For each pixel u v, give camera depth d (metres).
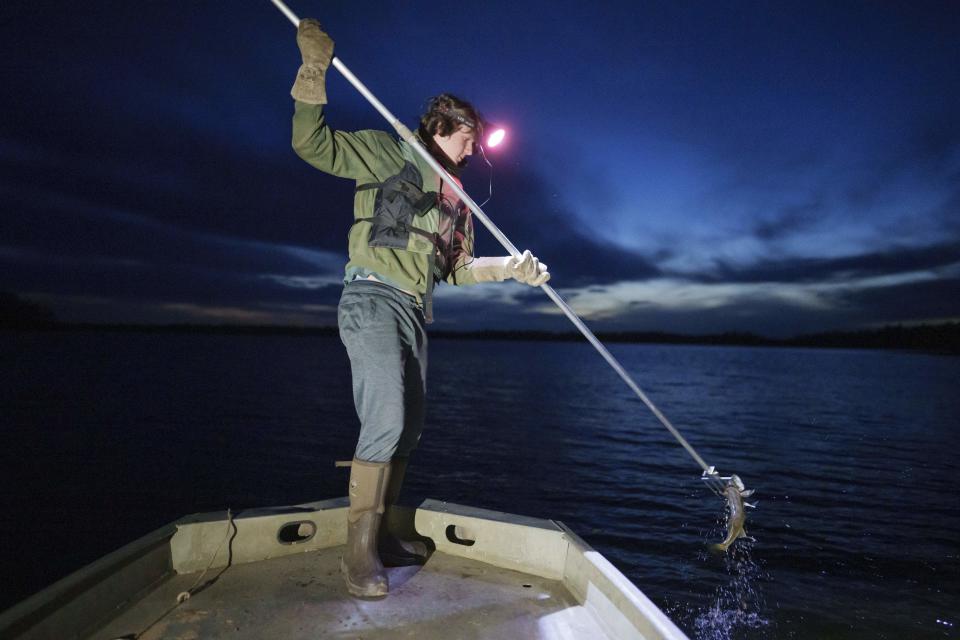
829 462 20.97
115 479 18.55
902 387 66.62
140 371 71.50
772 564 9.84
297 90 1.71
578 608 1.83
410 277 1.98
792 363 149.25
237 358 114.44
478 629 1.68
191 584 1.89
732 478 2.30
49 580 10.49
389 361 1.86
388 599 1.84
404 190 1.96
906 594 8.54
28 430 27.91
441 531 2.29
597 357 174.25
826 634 7.26
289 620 1.69
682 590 8.66
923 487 16.50
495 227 2.04
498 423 33.69
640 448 24.84
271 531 2.13
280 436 27.59
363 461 1.88
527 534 2.11
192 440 25.97
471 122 2.08
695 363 143.62
